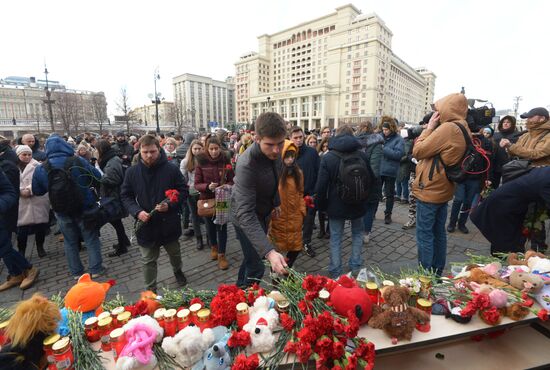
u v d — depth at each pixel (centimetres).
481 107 288
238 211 190
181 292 156
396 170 489
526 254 184
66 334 119
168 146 611
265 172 200
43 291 330
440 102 262
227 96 11269
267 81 10188
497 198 255
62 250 451
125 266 383
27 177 396
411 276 166
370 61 7050
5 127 4894
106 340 118
